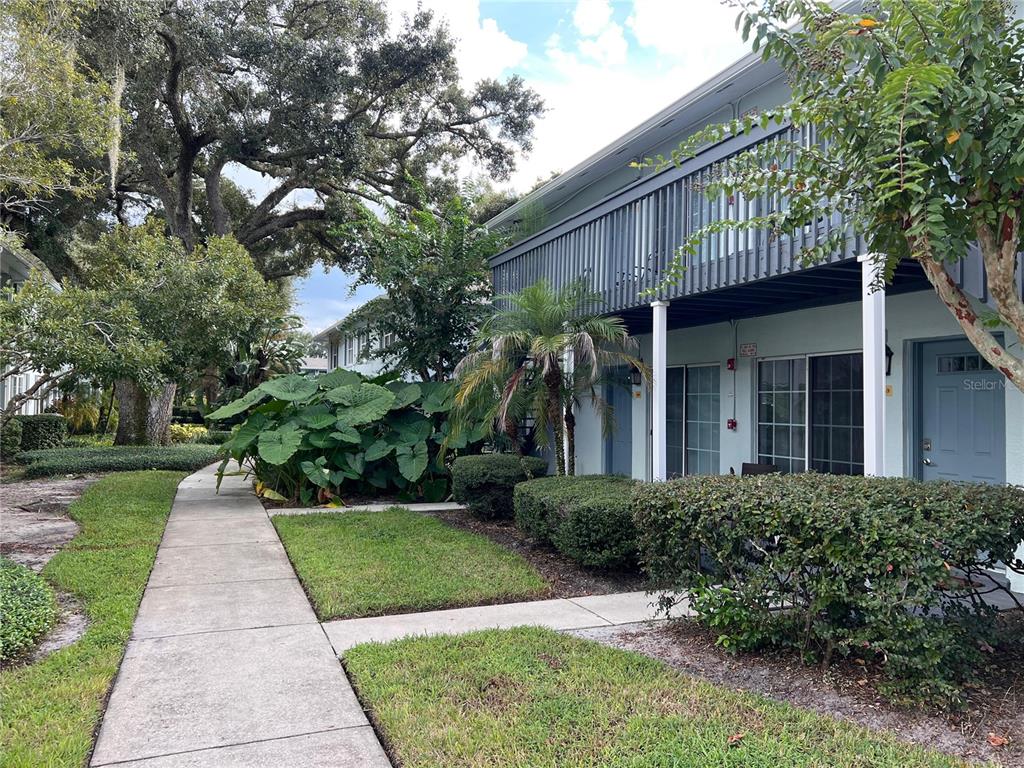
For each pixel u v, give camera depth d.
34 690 3.64
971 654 3.61
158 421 19.67
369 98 19.28
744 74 8.42
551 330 8.51
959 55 3.37
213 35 15.09
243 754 3.04
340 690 3.75
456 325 12.41
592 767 2.80
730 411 9.20
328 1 17.23
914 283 6.34
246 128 17.31
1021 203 3.30
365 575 6.10
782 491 4.09
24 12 8.75
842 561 3.61
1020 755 2.95
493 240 12.95
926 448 6.64
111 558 6.61
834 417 7.66
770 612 4.20
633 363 8.19
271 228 20.91
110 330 9.88
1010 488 3.92
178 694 3.68
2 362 8.77
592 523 6.01
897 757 2.86
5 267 16.55
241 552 7.25
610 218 8.79
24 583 5.22
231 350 14.82
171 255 13.32
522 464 8.95
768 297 7.75
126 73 14.84
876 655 3.94
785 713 3.30
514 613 5.20
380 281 12.66
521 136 21.23
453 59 18.86
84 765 2.93
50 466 13.88
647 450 10.48
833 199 4.19
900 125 3.19
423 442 11.00
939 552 3.40
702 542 4.36
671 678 3.76
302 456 10.80
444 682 3.72
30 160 9.23
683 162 7.16
